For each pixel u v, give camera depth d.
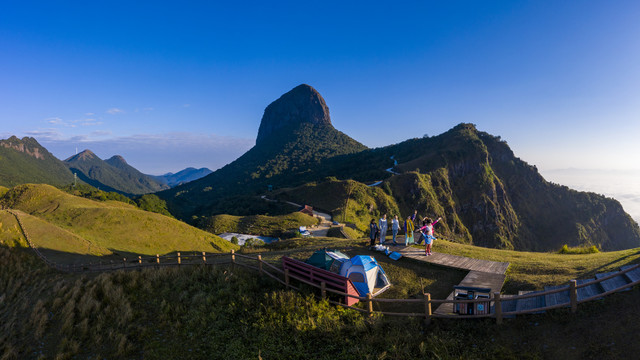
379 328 10.98
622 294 9.58
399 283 14.62
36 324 15.49
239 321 12.60
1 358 13.76
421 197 153.38
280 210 137.75
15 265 27.27
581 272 13.00
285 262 14.75
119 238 48.09
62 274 24.30
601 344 8.23
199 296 14.46
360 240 21.75
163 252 48.59
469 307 10.61
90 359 12.36
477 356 9.04
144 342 12.62
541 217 199.50
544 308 9.66
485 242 173.88
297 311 12.40
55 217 50.44
